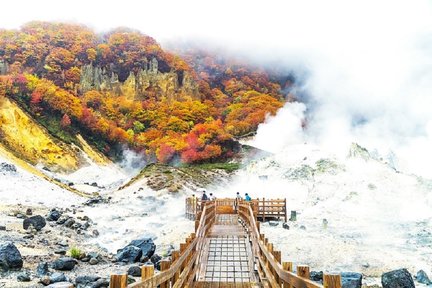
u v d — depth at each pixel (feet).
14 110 289.74
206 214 61.93
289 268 22.65
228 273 44.34
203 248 53.16
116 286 13.71
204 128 389.39
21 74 341.82
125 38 476.95
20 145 268.21
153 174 193.06
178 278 28.30
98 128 354.74
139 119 404.57
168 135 379.76
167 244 82.64
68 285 14.64
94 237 85.35
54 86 347.97
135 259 59.36
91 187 208.33
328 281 13.34
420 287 63.41
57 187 159.74
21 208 105.40
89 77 415.64
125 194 165.48
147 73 458.09
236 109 482.28
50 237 72.95
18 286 39.52
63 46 429.38
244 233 63.93
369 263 74.90
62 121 327.06
